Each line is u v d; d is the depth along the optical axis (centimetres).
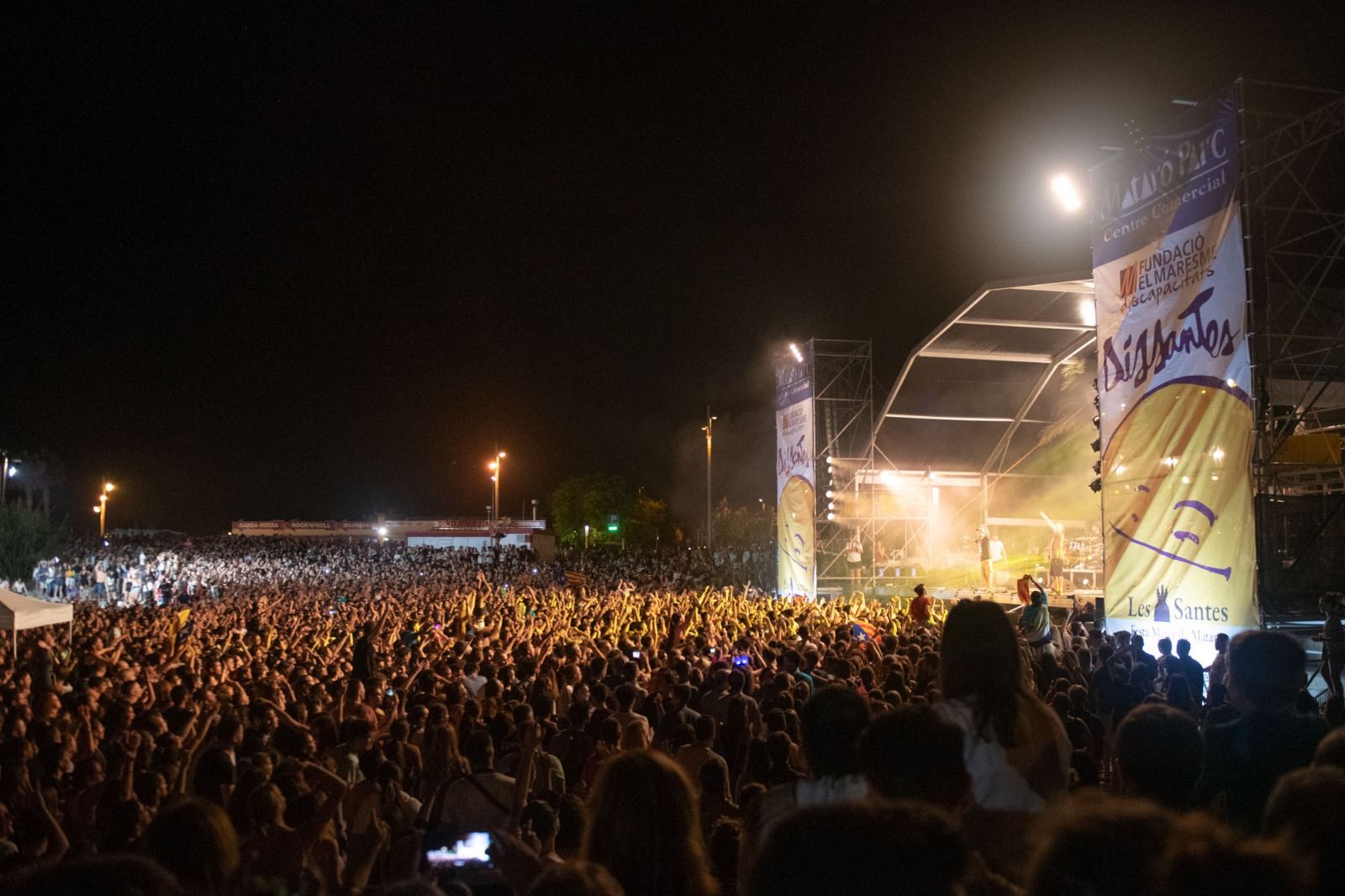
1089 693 1213
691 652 1425
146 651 1571
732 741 836
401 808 643
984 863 320
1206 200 1557
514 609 2631
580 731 856
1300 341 1845
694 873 328
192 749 805
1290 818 245
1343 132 1516
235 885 317
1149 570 1641
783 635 1714
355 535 10988
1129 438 1698
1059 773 387
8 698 1065
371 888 564
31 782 697
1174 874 172
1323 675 1339
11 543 5588
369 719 916
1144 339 1677
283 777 585
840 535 3431
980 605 411
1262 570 1435
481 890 547
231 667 1359
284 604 3138
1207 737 457
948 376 3192
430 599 3300
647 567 5338
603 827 331
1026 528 3712
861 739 346
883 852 181
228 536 11088
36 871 195
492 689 1026
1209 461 1536
